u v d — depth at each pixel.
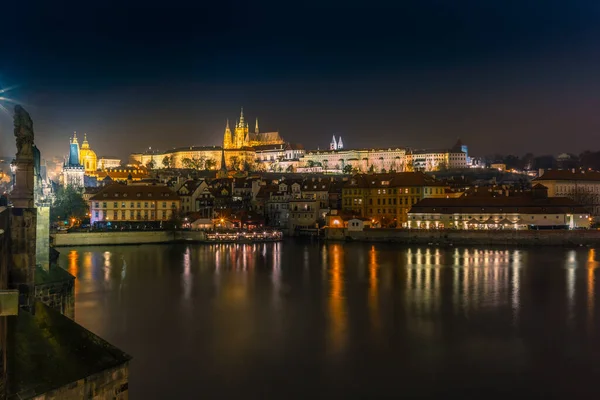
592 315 78.81
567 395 50.88
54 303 44.53
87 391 27.28
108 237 182.75
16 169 37.06
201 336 66.81
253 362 57.97
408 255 155.50
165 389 50.25
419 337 67.62
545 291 96.56
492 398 50.16
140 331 68.38
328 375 54.81
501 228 192.50
